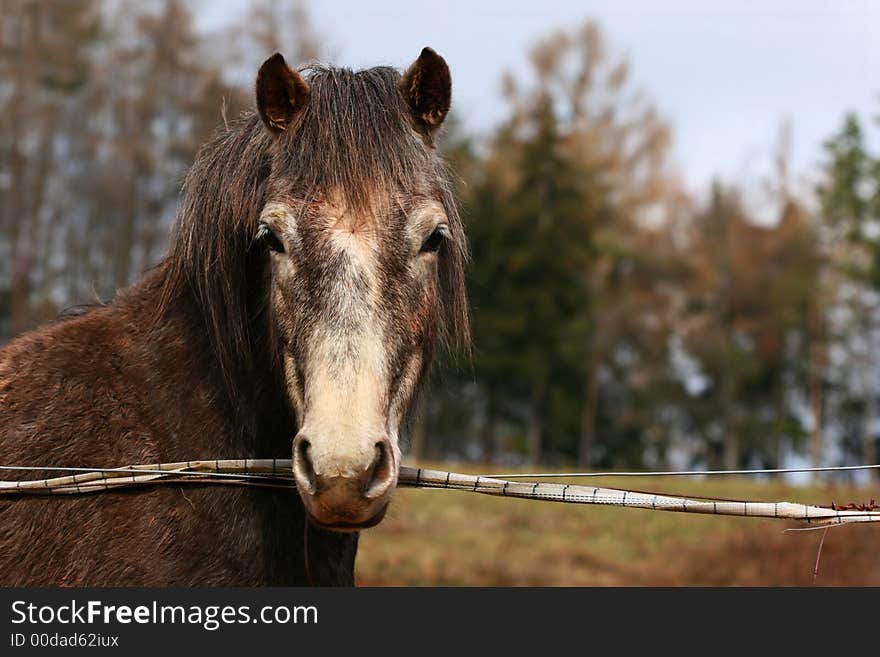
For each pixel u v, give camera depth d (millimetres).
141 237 31719
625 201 44469
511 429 45219
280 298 3441
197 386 3859
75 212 32875
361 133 3541
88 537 3580
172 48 31328
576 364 43844
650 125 43094
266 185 3678
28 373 3865
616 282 47469
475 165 42500
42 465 3686
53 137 33000
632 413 48844
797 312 50281
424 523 17938
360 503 3016
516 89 42312
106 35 32750
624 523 18156
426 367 3664
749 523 17516
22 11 32406
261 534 3723
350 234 3361
